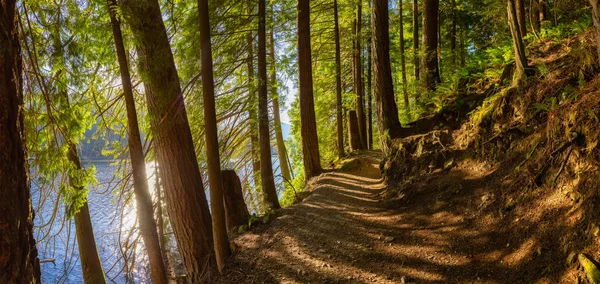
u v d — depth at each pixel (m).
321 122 17.53
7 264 2.32
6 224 2.33
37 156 4.74
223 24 8.29
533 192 4.07
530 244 3.55
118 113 7.89
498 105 5.37
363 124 14.70
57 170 4.92
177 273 7.24
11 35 2.50
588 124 3.62
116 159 8.46
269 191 7.96
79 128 5.15
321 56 16.53
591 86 3.90
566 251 3.11
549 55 5.29
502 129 5.14
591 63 4.11
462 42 17.06
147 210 4.41
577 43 4.69
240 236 6.46
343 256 4.89
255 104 9.12
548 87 4.56
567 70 4.49
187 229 5.61
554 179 3.83
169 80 5.28
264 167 8.00
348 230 5.70
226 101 10.41
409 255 4.45
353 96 14.82
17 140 2.47
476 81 7.23
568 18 8.08
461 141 6.09
